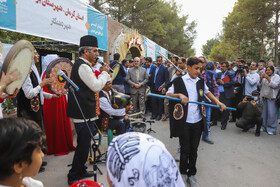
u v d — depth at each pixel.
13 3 3.18
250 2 22.20
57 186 2.61
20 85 1.87
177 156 3.47
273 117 4.88
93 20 5.44
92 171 2.82
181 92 2.60
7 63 1.61
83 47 2.47
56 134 3.47
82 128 2.51
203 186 2.71
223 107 2.71
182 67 5.15
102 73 2.64
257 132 4.76
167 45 26.66
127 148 0.69
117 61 5.77
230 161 3.44
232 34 29.86
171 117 2.70
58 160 3.32
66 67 3.12
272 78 4.84
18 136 0.69
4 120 0.73
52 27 3.99
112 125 3.12
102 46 6.02
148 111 7.57
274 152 3.82
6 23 3.09
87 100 2.47
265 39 25.86
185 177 2.78
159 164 0.65
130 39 8.69
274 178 2.91
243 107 4.98
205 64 4.52
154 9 20.06
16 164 0.70
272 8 21.55
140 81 6.16
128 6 17.16
